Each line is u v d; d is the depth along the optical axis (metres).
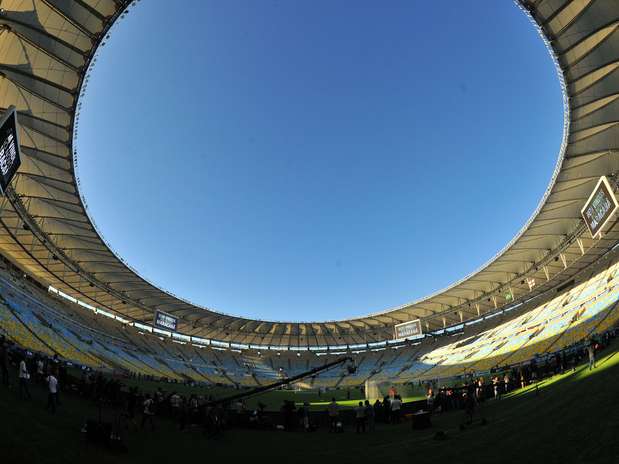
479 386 25.88
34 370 22.66
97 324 64.44
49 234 49.94
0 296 41.19
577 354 27.41
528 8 31.16
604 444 8.46
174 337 81.25
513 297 71.69
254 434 20.39
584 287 56.19
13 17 26.50
